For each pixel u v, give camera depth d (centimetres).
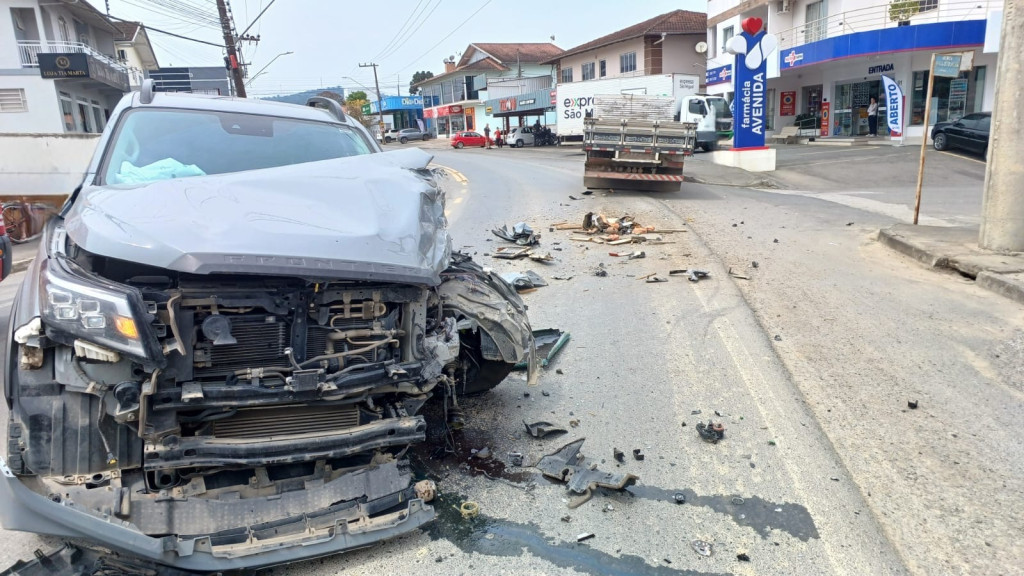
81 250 283
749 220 1200
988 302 682
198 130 419
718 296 718
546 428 421
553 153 3509
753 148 2050
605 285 777
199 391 263
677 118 2830
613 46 4572
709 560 304
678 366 532
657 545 314
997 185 813
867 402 466
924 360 538
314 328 297
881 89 2748
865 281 775
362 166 385
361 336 306
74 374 253
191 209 293
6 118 2991
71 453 256
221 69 5534
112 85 3478
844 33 2672
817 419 441
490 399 477
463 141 4956
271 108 470
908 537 321
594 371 527
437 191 399
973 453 397
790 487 363
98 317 247
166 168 379
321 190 335
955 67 982
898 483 367
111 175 368
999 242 821
